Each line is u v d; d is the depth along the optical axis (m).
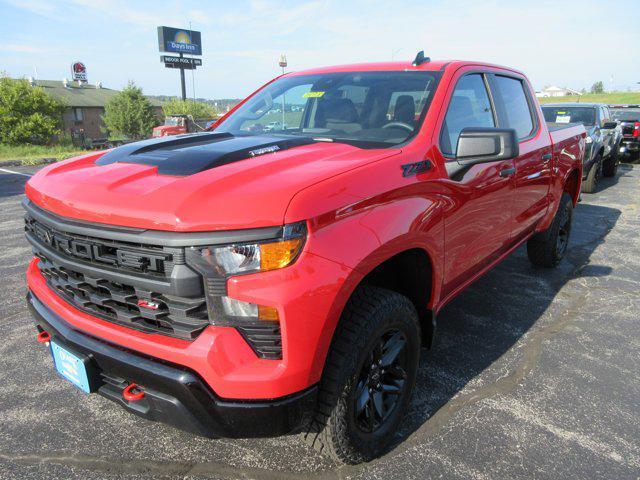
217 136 2.74
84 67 70.94
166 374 1.73
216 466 2.24
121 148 2.50
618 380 3.00
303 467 2.24
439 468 2.24
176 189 1.79
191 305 1.73
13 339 3.39
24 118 35.12
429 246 2.35
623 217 7.62
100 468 2.23
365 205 1.97
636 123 14.60
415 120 2.60
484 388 2.89
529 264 5.21
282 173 1.93
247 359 1.73
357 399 2.09
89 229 1.86
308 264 1.72
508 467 2.25
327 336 1.80
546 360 3.23
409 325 2.29
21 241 5.84
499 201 3.14
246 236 1.66
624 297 4.32
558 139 4.32
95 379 2.02
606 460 2.31
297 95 3.20
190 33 54.84
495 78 3.46
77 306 2.08
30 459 2.27
